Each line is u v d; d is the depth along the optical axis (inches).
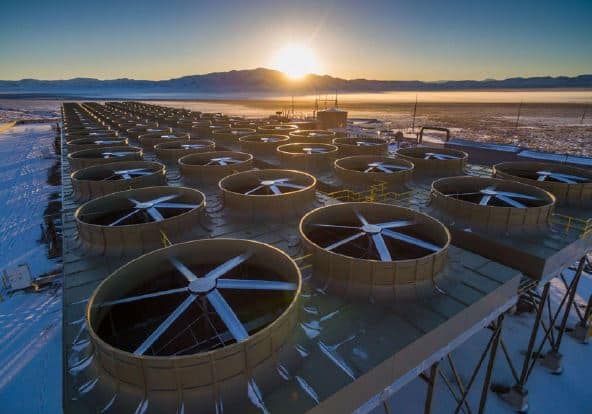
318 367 322.3
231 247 456.1
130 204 663.1
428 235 545.3
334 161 979.9
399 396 665.0
